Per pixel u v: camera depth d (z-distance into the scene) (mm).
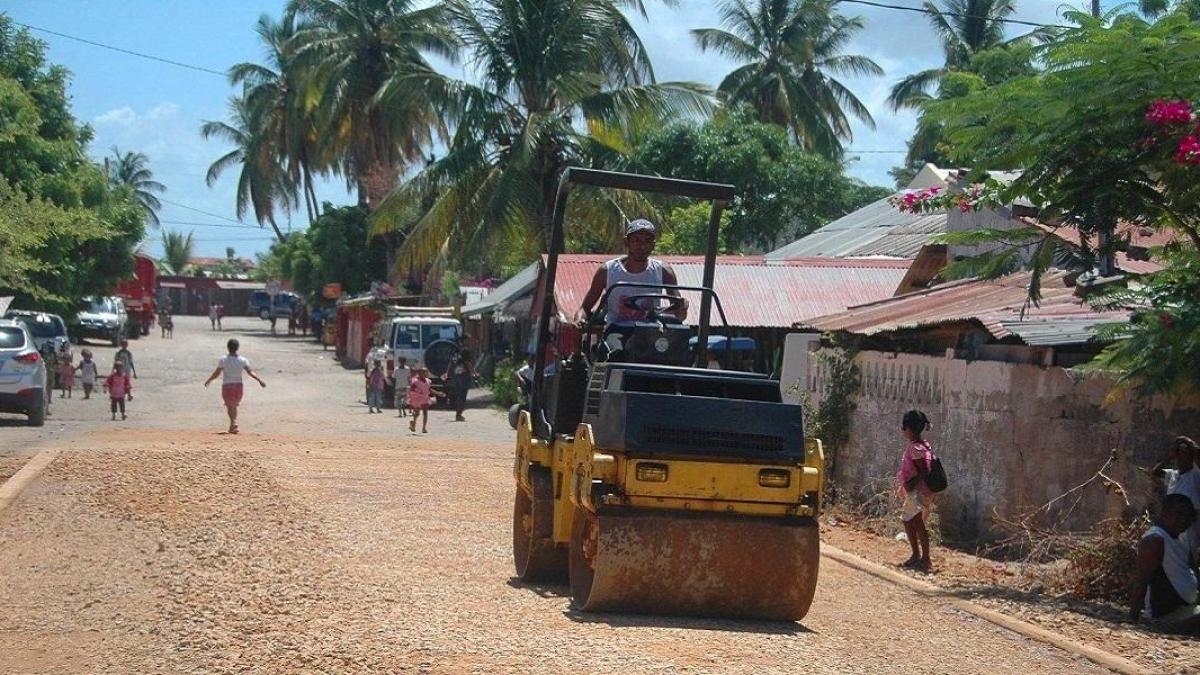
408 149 49750
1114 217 10219
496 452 21141
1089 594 10422
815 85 50156
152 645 7359
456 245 33781
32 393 23000
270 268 90438
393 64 47000
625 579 8484
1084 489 12469
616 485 8578
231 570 9570
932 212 12516
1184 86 9531
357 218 61062
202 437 21328
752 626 8672
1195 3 10086
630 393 8641
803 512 8805
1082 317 13125
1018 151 10273
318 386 40344
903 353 15445
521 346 36062
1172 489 10484
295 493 14297
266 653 7137
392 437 24094
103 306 54188
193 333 72938
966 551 13297
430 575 9922
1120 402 12305
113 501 12836
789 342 20266
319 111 49125
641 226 10070
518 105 34125
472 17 33219
